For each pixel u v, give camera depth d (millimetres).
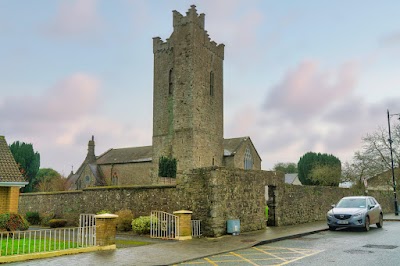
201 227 17797
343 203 21766
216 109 54844
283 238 17000
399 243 15352
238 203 19062
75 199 25609
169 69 53375
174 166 49375
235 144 57438
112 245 13906
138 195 21359
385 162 46531
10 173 20781
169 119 52219
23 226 18875
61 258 12016
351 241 16141
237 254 13078
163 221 17609
